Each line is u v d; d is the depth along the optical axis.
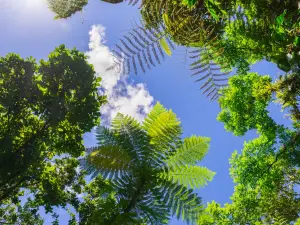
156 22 1.76
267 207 14.02
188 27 1.80
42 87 14.46
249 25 3.02
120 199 6.45
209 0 1.90
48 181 14.03
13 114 14.02
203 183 6.96
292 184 14.20
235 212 14.28
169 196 6.52
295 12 3.29
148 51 1.64
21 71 14.10
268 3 3.32
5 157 13.03
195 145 6.99
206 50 1.67
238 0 2.95
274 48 3.82
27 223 14.38
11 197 14.69
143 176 6.62
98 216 6.39
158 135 6.93
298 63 3.68
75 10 1.75
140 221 6.41
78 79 14.56
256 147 14.41
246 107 13.65
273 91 7.28
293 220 13.56
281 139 13.56
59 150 14.80
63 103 14.12
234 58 11.20
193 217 6.41
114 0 1.71
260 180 14.04
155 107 7.51
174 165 6.93
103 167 6.73
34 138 14.23
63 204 13.92
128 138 6.99
